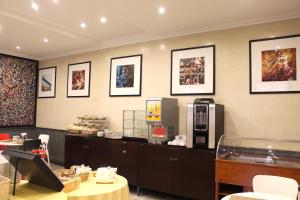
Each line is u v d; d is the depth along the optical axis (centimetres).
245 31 407
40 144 507
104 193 224
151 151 430
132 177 449
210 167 371
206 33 443
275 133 376
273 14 379
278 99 376
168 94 479
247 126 398
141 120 511
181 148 398
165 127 429
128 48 540
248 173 327
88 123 541
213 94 429
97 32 506
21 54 687
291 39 370
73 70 645
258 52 394
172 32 472
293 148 355
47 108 703
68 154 548
